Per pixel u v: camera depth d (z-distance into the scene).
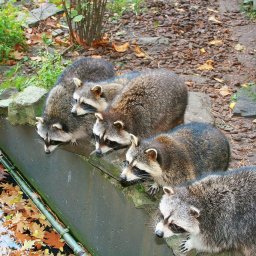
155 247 3.21
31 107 3.71
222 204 2.96
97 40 4.52
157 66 4.33
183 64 4.37
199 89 4.10
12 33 4.40
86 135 3.60
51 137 3.56
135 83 3.44
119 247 3.43
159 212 3.08
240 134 3.77
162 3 5.12
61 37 4.61
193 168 3.18
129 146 3.40
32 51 4.43
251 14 4.98
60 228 3.63
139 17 4.92
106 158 3.38
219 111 3.92
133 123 3.40
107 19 4.86
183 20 4.90
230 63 4.39
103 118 3.40
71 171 3.57
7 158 3.99
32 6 4.93
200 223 2.96
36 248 3.55
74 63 3.80
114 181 3.35
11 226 3.63
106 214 3.44
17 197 3.79
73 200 3.62
